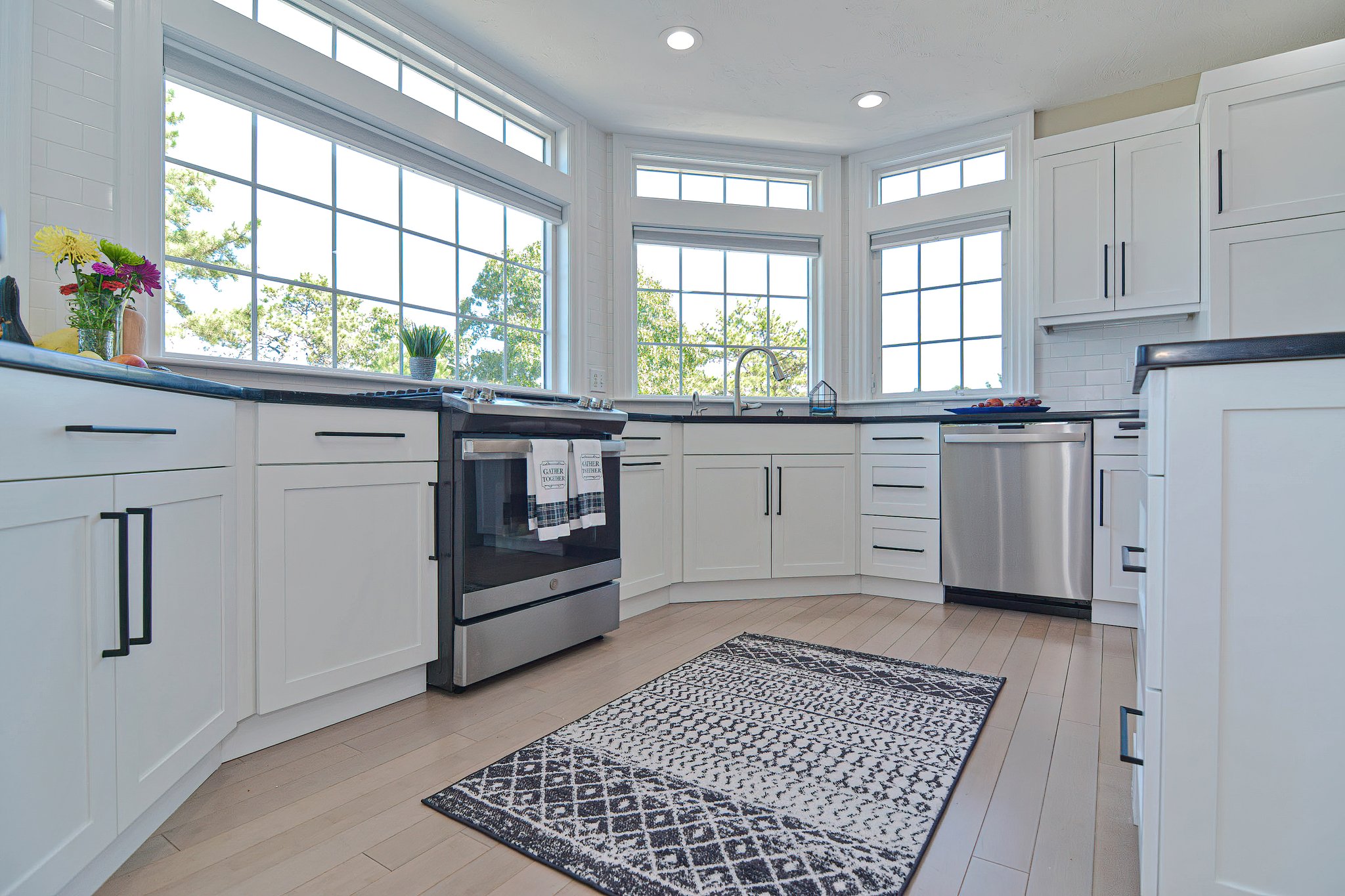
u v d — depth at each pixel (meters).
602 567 2.63
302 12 2.40
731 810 1.41
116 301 1.54
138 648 1.20
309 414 1.74
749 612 3.12
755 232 3.88
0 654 0.89
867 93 3.30
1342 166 2.60
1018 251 3.53
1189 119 2.98
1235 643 0.92
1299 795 0.89
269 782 1.53
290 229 2.34
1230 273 2.77
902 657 2.44
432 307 2.85
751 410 3.94
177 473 1.32
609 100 3.36
